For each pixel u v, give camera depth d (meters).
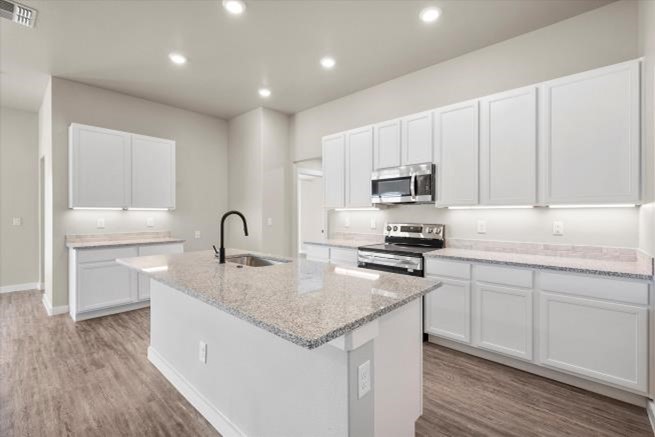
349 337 1.08
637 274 1.89
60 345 2.91
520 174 2.57
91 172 3.72
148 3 2.42
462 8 2.48
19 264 4.89
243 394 1.64
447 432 1.76
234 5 2.45
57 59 3.28
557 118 2.40
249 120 4.93
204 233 5.07
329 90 4.09
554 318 2.20
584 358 2.09
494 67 3.00
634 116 2.10
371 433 1.24
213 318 1.85
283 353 1.40
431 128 3.11
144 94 4.23
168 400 2.09
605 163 2.20
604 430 1.77
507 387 2.20
